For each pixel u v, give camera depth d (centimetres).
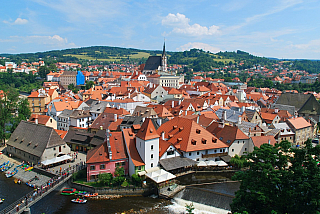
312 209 4922
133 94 19038
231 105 17888
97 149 8706
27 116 15425
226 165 9156
